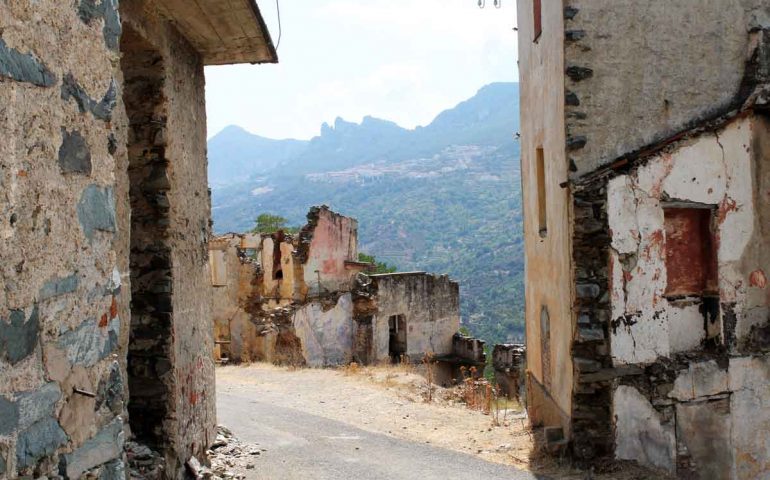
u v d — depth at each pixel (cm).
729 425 884
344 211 17100
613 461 855
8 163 271
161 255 688
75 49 319
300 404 1365
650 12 909
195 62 810
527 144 1188
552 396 1002
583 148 893
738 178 893
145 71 693
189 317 754
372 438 1041
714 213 889
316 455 915
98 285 338
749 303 895
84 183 327
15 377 274
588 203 865
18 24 278
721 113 922
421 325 2647
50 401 296
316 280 2483
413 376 1842
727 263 890
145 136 693
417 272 2652
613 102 901
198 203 805
